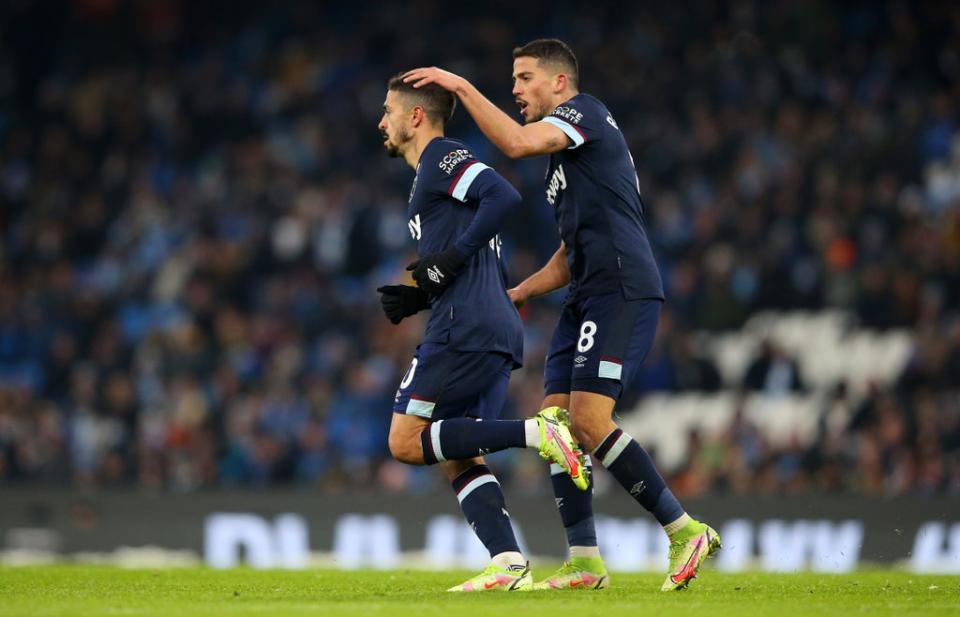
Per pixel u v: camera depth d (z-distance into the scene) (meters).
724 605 16.02
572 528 19.66
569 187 19.12
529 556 38.16
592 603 16.25
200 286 59.78
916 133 59.34
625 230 18.83
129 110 72.75
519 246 59.09
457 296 18.58
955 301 51.25
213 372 54.78
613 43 68.31
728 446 45.03
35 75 75.62
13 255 64.88
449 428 18.16
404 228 60.78
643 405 50.06
